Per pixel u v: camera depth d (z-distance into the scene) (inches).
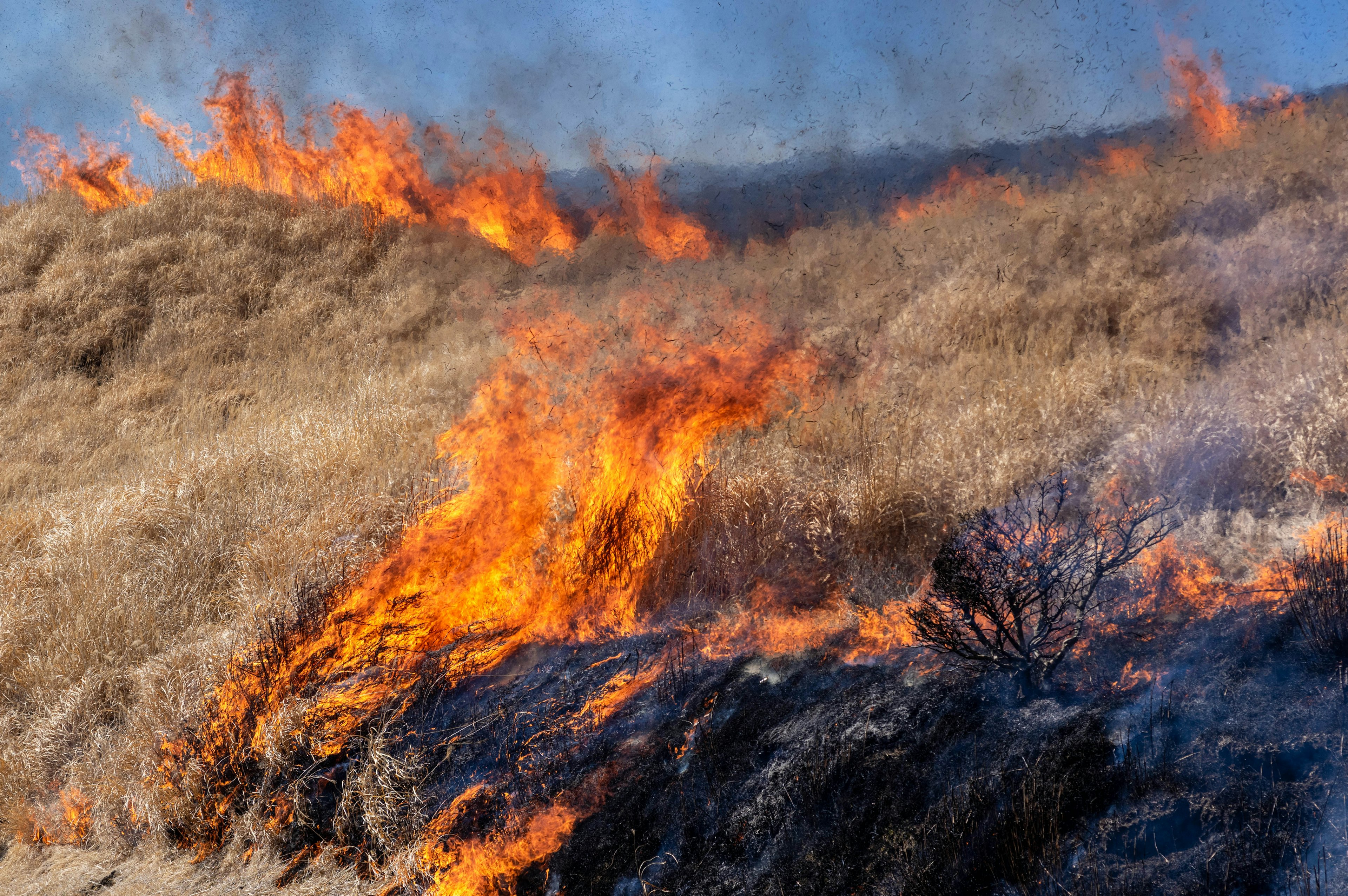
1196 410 219.6
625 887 142.6
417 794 165.9
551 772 164.2
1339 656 131.9
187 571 253.4
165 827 175.2
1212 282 318.7
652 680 179.3
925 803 133.9
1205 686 135.7
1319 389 212.8
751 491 219.1
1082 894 111.1
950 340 330.0
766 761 152.5
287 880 161.9
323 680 195.8
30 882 170.9
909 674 160.9
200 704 196.5
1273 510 187.9
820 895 128.5
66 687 213.8
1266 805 113.9
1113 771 126.1
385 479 284.0
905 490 211.9
